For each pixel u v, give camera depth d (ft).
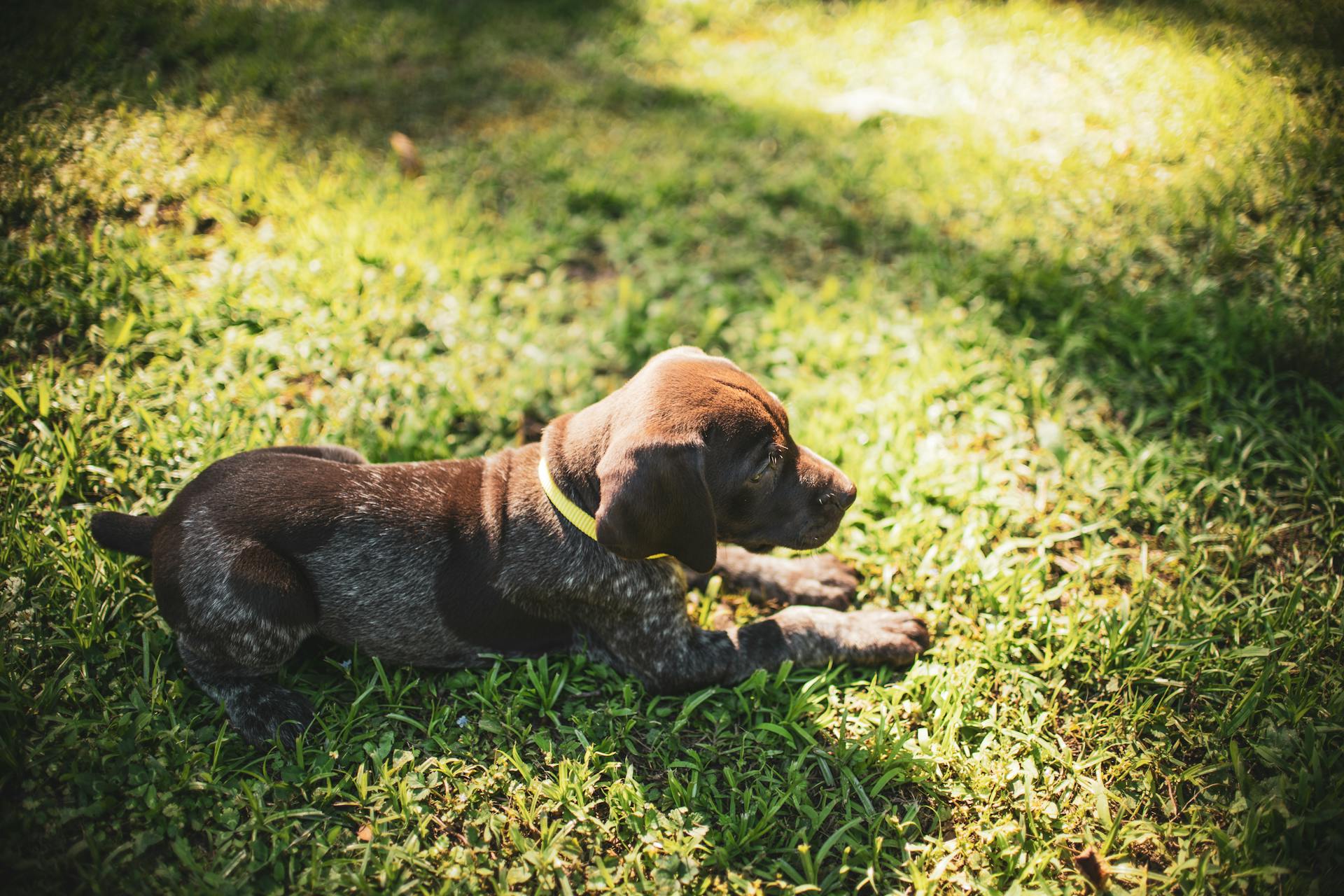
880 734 2.39
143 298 3.20
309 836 2.24
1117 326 3.27
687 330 3.42
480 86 4.54
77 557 2.57
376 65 4.56
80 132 3.67
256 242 3.47
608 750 2.40
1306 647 2.51
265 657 2.42
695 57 4.97
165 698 2.42
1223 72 3.58
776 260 3.69
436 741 2.41
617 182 3.96
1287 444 2.90
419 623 2.49
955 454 2.99
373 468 2.53
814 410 3.12
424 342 3.26
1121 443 2.96
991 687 2.53
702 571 2.30
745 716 2.52
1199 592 2.67
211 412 2.93
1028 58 4.12
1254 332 3.13
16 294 3.13
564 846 2.24
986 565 2.70
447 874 2.19
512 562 2.48
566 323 3.45
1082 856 2.22
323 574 2.44
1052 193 3.67
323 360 3.14
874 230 3.79
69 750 2.30
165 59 4.19
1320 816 2.20
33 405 2.89
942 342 3.28
